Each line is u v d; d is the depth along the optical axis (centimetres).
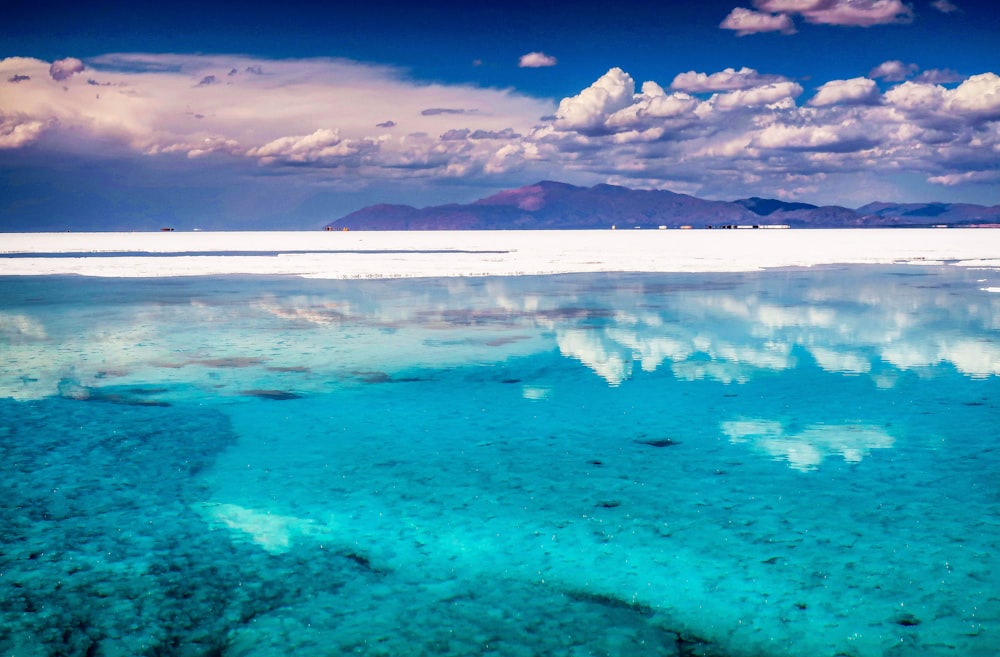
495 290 2259
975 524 564
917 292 2134
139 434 813
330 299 2023
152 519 591
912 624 433
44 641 422
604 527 571
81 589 480
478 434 815
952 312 1706
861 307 1803
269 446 774
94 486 659
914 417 860
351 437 805
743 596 468
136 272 2997
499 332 1463
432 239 8700
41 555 527
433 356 1230
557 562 517
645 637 427
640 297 2055
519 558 524
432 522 585
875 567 499
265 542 551
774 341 1355
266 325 1552
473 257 4131
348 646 420
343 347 1308
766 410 898
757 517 584
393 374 1100
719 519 581
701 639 425
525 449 764
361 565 516
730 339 1378
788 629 432
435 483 668
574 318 1647
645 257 4072
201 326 1540
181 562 519
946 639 418
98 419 868
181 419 871
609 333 1448
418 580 495
